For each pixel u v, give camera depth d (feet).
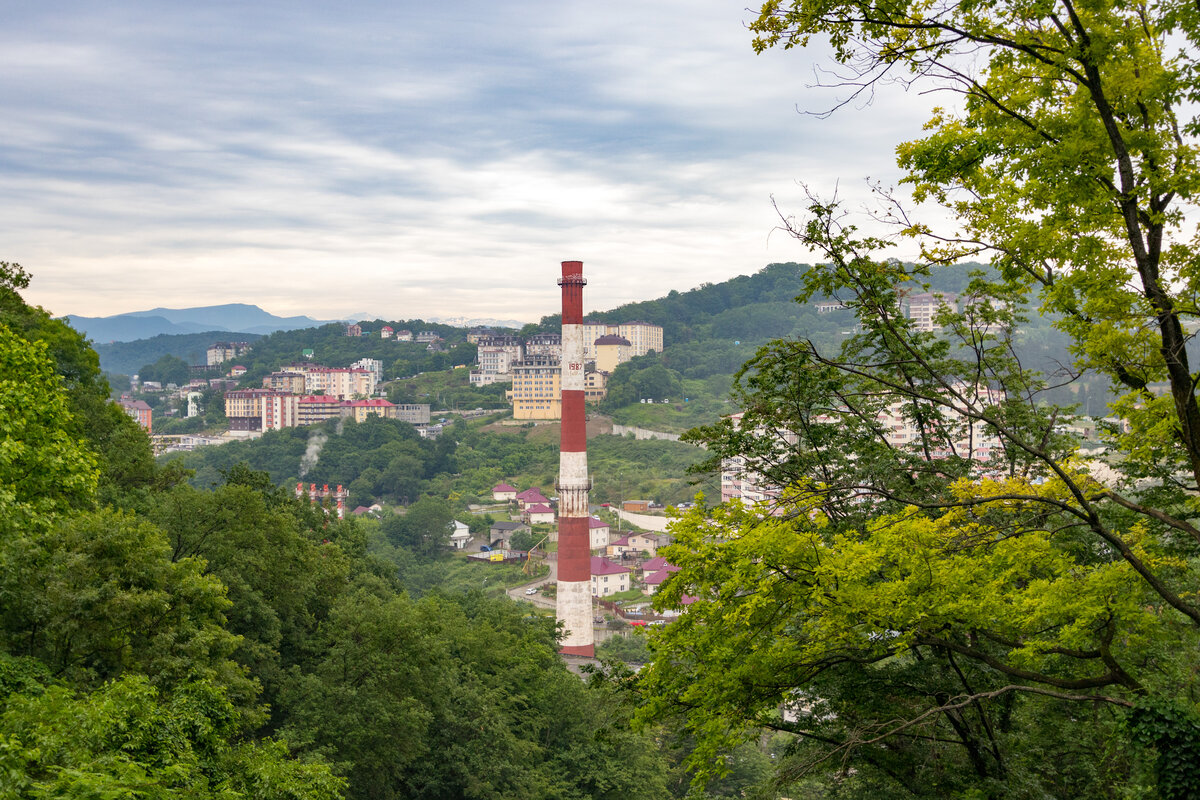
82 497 134.72
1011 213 67.72
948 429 107.04
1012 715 96.02
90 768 65.87
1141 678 82.28
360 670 174.40
